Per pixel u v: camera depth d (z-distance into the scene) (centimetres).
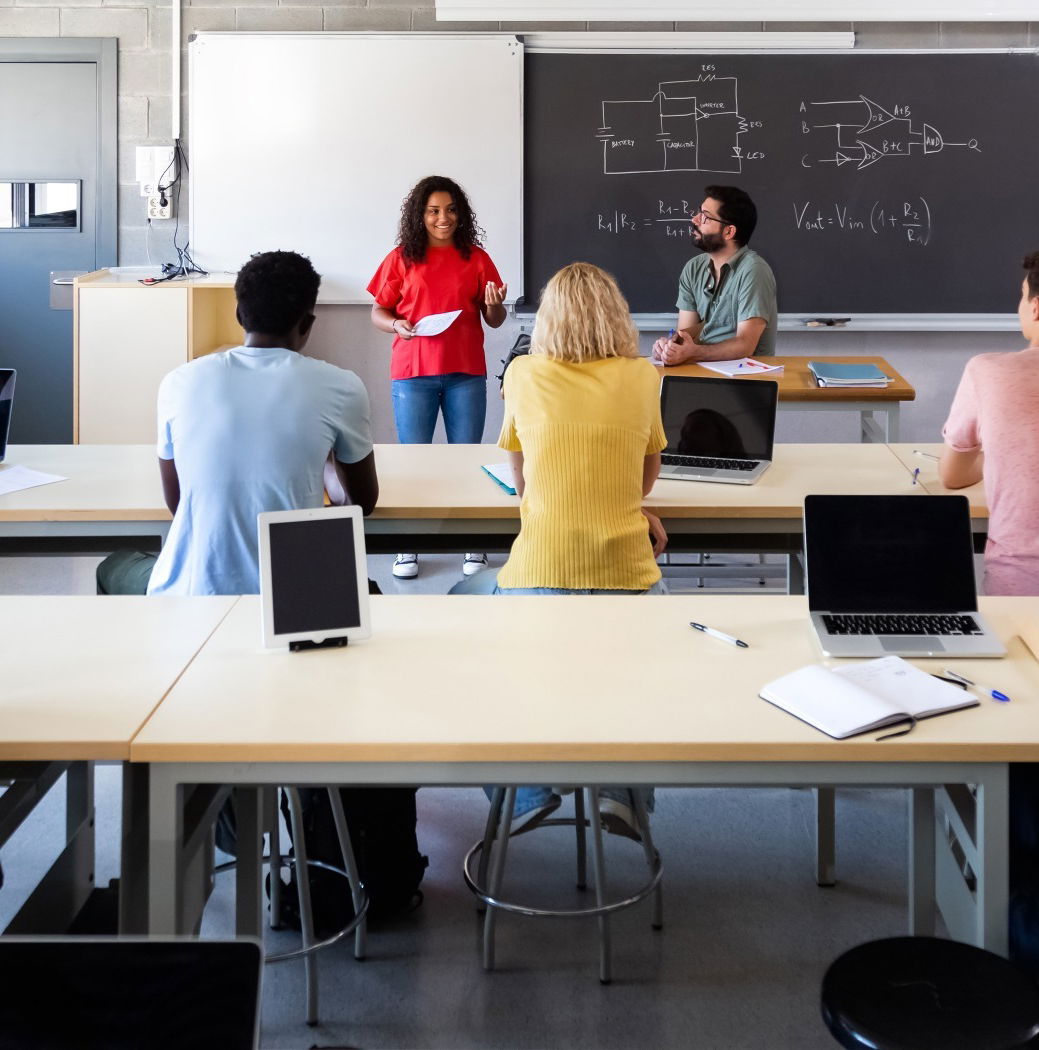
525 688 196
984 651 211
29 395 610
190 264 588
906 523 224
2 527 305
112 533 307
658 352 468
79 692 194
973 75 580
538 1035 222
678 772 179
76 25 575
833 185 587
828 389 437
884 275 595
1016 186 589
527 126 581
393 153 578
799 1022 226
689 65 576
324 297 591
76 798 254
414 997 233
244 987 109
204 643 216
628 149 582
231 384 265
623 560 264
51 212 591
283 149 577
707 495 320
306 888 226
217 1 572
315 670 204
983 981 160
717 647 216
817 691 190
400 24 573
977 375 275
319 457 268
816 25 576
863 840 292
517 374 276
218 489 261
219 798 199
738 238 483
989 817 181
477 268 485
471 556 491
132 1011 109
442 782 179
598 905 235
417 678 200
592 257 592
